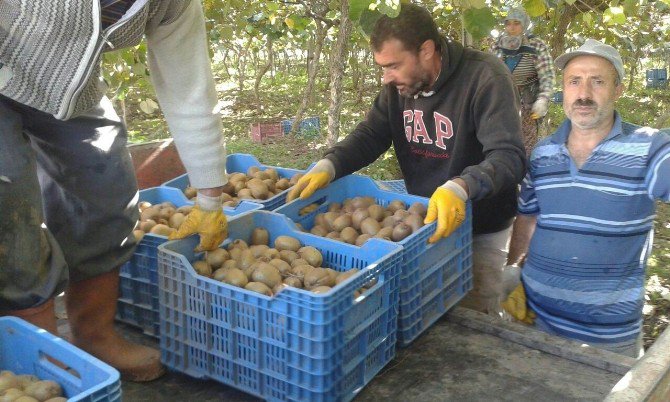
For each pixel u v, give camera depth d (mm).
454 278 2562
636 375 1538
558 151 2609
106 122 2180
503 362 2188
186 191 3473
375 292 2010
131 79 4574
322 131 12531
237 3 6328
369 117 3268
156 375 2143
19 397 1437
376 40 2736
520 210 2895
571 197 2574
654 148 2400
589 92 2436
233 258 2311
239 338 1938
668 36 12914
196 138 2098
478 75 2787
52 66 1714
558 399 1945
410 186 3275
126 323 2521
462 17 3021
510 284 3002
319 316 1749
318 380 1795
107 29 1697
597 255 2551
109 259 2182
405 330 2246
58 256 1919
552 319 2717
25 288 1812
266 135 11742
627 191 2459
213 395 2059
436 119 2957
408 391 2018
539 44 6148
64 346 1457
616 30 6105
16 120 1857
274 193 3404
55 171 2113
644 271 2609
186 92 2059
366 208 2928
